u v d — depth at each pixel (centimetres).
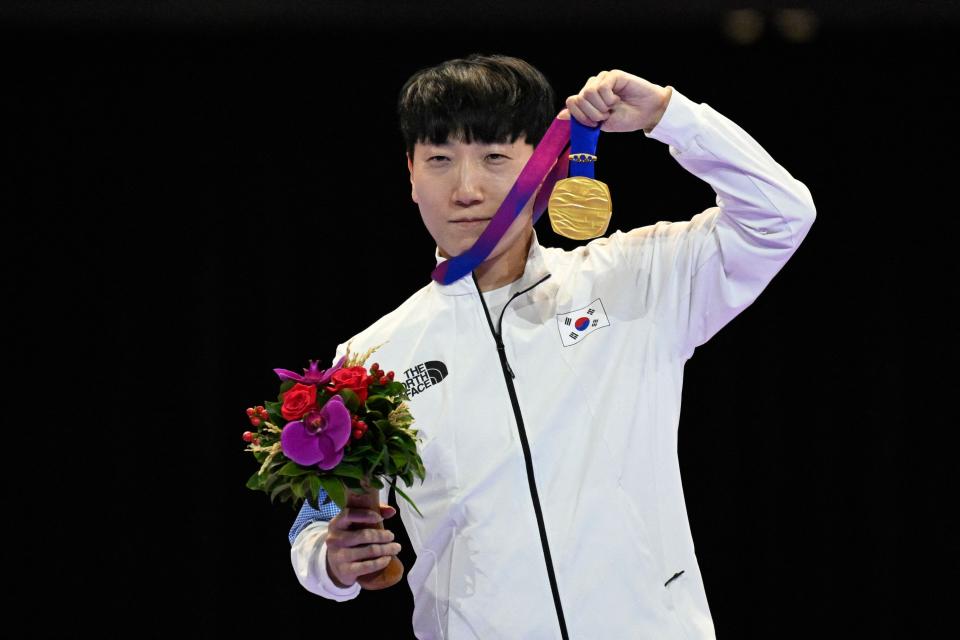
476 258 698
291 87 1503
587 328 691
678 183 1522
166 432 1539
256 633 1529
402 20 1438
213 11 1444
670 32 1440
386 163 1524
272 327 1529
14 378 1545
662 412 683
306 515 739
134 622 1534
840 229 1538
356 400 615
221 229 1533
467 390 693
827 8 1429
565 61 1444
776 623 1547
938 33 1446
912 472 1538
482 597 657
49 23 1445
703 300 682
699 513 1563
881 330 1541
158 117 1513
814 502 1552
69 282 1541
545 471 665
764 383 1566
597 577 643
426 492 690
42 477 1546
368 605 1532
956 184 1504
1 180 1524
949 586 1527
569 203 628
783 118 1494
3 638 1530
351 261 1531
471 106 679
